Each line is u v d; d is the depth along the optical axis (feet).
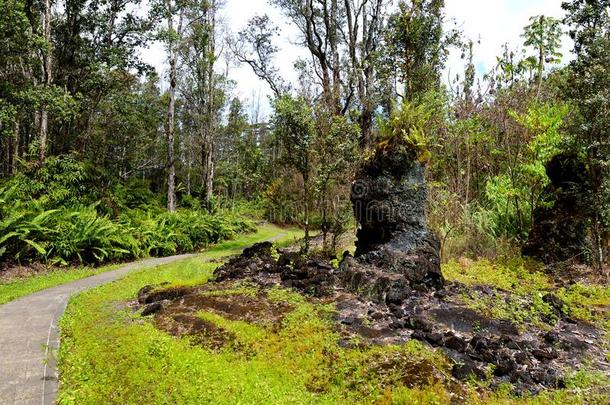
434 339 16.05
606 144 27.73
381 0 62.23
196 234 65.26
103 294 28.07
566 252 30.91
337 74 65.26
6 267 36.32
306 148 35.83
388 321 18.15
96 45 66.80
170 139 75.77
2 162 83.82
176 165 127.75
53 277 35.17
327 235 41.50
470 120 43.32
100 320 21.85
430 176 40.06
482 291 22.77
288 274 25.46
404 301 20.27
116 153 96.84
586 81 27.94
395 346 15.71
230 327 18.65
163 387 13.87
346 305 20.13
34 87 51.11
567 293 24.31
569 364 15.12
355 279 21.95
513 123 43.75
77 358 16.75
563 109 30.60
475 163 47.83
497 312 19.33
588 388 13.28
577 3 30.22
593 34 29.27
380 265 22.98
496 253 32.42
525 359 15.01
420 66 42.04
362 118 54.39
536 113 32.24
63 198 52.90
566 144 30.55
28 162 55.83
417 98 38.81
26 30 50.11
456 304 20.15
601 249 30.48
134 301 25.73
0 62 53.47
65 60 66.13
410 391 12.69
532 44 41.22
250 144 144.36
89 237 43.09
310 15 67.51
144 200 78.23
